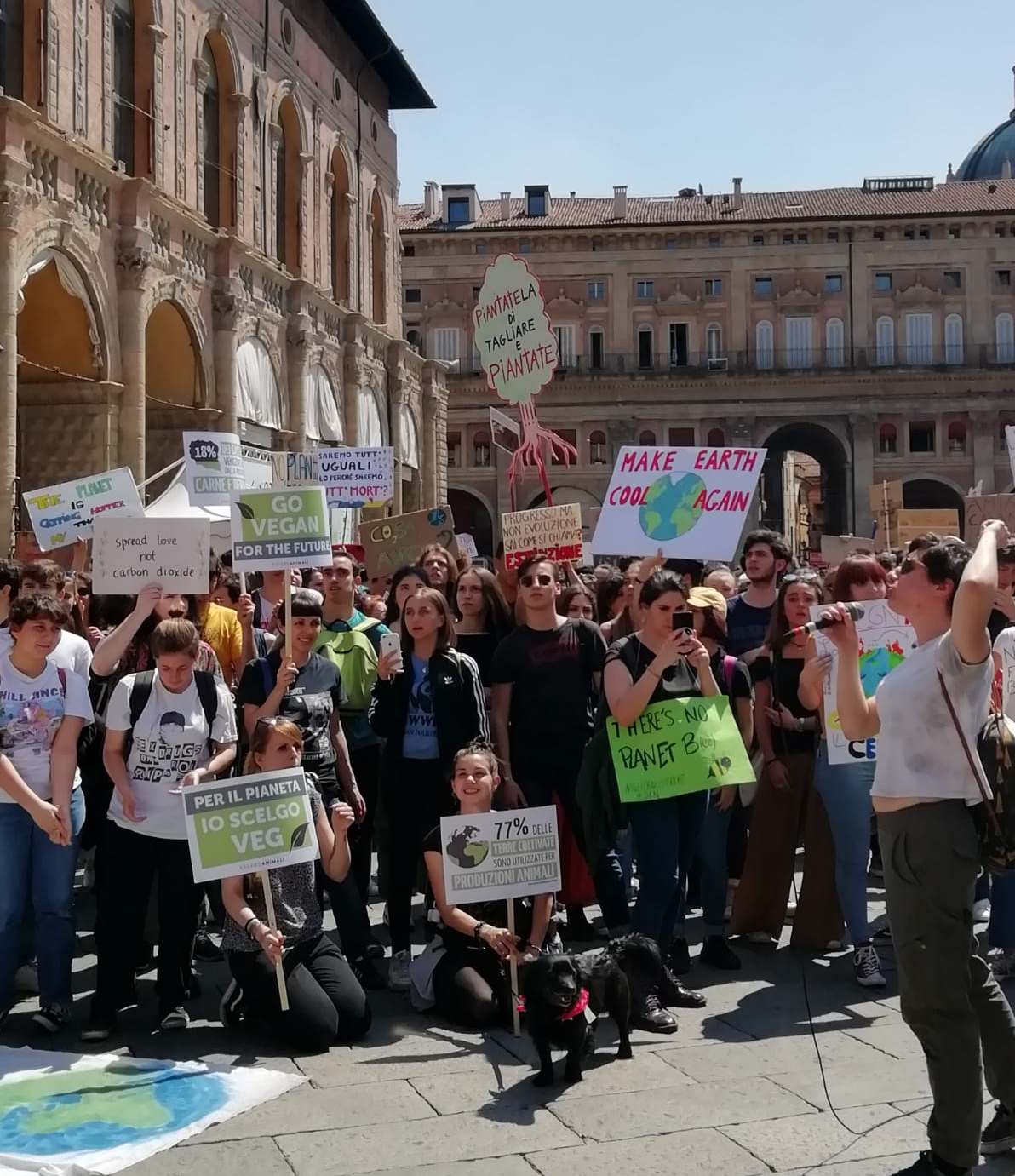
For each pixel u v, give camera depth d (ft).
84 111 74.43
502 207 222.69
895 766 16.02
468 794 23.13
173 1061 20.62
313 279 111.75
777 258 211.00
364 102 128.16
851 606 17.46
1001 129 267.39
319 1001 21.36
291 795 22.02
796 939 27.99
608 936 29.48
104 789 26.63
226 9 93.50
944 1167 15.70
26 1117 18.33
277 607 32.35
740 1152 17.02
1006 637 24.72
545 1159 16.89
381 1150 17.28
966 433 208.64
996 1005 16.40
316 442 109.09
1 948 22.76
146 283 79.66
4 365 64.80
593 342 213.66
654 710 23.75
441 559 33.58
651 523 32.40
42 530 41.04
